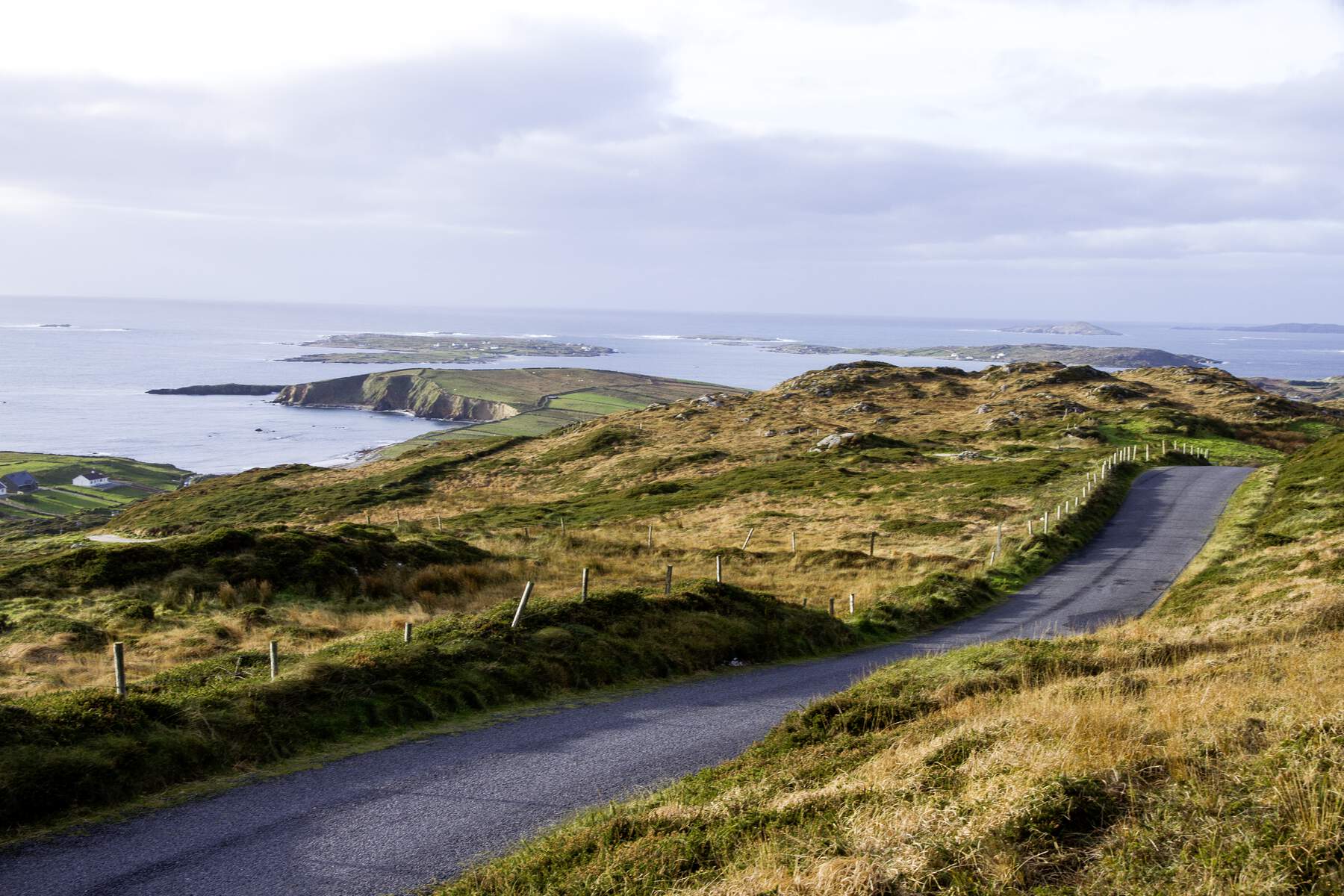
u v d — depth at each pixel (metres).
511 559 37.31
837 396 125.06
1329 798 6.02
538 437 129.50
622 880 8.02
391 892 8.98
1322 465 49.22
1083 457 68.75
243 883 9.10
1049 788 7.24
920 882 6.37
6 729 11.52
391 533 38.34
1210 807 6.55
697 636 22.00
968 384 130.62
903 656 23.48
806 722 13.87
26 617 25.12
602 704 17.28
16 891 8.83
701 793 10.87
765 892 6.69
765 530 52.75
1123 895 5.74
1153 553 38.38
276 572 30.19
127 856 9.72
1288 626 18.05
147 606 26.72
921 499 57.84
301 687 14.84
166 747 12.30
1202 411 96.25
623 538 49.88
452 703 16.14
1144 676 13.77
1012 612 29.70
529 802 11.66
